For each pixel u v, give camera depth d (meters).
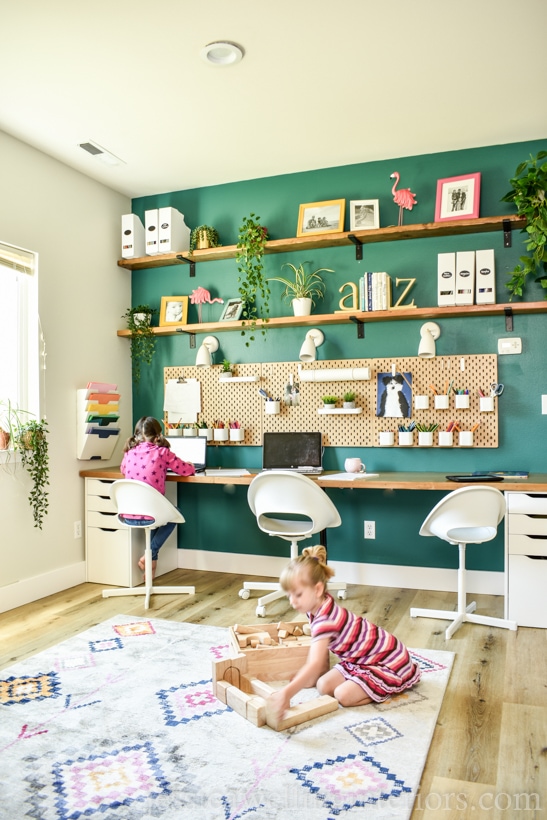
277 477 3.16
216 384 4.29
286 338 4.12
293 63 2.82
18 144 3.59
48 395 3.80
